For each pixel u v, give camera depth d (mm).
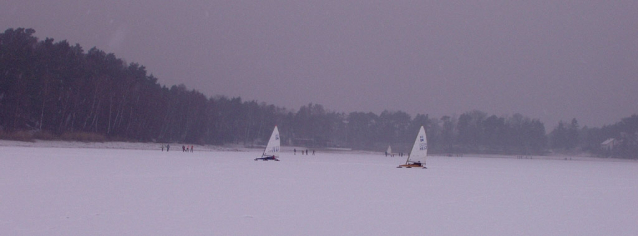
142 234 19922
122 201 28219
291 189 37125
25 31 151750
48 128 144500
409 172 65062
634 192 41219
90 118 157000
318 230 21516
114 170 50688
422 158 77250
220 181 42188
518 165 116812
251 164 76562
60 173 44812
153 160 76812
